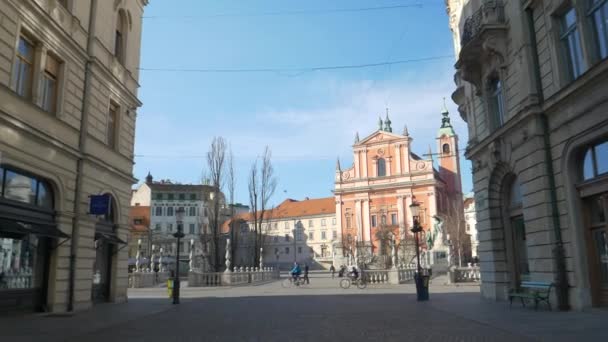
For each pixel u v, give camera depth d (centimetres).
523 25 1576
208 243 4938
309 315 1490
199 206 8581
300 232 10906
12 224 1310
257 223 5312
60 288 1583
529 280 1700
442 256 5100
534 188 1516
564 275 1397
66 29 1634
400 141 8219
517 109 1630
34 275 1522
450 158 8962
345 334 1066
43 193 1529
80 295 1684
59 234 1511
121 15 2150
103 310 1691
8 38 1319
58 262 1577
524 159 1580
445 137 9088
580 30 1324
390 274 3547
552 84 1452
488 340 934
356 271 3269
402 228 7481
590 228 1353
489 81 1917
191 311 1667
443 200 8512
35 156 1431
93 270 1897
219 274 3631
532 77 1529
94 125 1809
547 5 1471
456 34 2353
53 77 1591
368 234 8125
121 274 2067
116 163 2014
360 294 2516
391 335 1038
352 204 8388
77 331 1148
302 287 3372
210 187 4950
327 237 10594
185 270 6969
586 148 1353
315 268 10512
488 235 1898
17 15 1359
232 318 1429
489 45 1727
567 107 1374
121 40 2148
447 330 1093
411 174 8025
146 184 8525
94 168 1800
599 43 1281
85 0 1778
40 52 1487
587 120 1286
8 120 1288
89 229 1748
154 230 7481
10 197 1362
